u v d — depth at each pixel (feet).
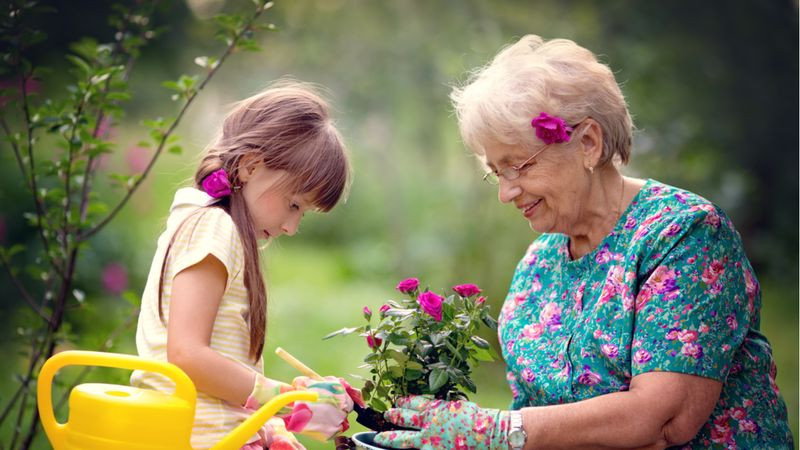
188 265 6.55
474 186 25.77
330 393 6.70
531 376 7.41
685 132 26.89
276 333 23.71
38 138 10.01
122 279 21.18
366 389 7.16
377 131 31.42
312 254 39.73
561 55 7.22
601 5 25.55
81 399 6.02
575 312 7.36
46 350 10.72
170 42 27.55
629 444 6.56
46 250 10.29
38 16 22.35
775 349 23.76
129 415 5.84
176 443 5.87
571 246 7.77
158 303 6.82
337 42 28.78
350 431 15.70
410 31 27.50
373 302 29.86
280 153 7.15
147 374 6.74
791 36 26.00
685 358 6.54
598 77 7.13
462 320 7.17
